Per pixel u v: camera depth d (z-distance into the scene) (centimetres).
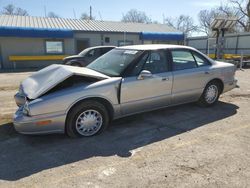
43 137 447
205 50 2472
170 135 453
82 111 434
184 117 551
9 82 1117
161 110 600
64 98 411
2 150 401
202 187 297
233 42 2212
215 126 495
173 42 2489
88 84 441
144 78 485
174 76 531
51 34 1930
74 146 413
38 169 343
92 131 451
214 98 632
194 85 573
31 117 394
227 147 400
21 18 2217
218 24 1680
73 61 1373
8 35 1791
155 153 384
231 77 650
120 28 2347
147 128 489
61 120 416
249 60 1827
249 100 702
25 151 397
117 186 301
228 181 308
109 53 574
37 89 425
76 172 334
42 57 1962
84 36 2138
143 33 2258
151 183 306
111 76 475
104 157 375
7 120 541
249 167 340
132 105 483
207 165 346
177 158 366
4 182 313
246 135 447
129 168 342
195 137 442
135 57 496
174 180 312
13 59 1866
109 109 466
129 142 427
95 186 301
